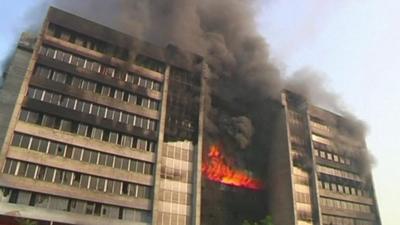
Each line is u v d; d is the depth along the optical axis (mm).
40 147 49375
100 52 61344
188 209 59250
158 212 56281
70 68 56750
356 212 83188
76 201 49625
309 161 82562
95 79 58500
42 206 46719
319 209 76812
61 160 50188
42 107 51594
